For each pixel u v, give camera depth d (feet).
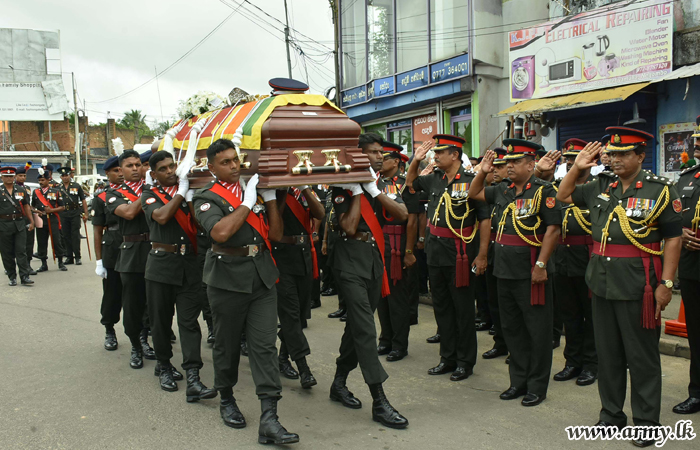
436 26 40.16
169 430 12.16
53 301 25.43
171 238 14.19
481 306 20.56
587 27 29.48
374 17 46.62
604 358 11.69
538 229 13.37
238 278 11.55
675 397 13.74
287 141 11.38
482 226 14.96
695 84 26.32
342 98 50.96
